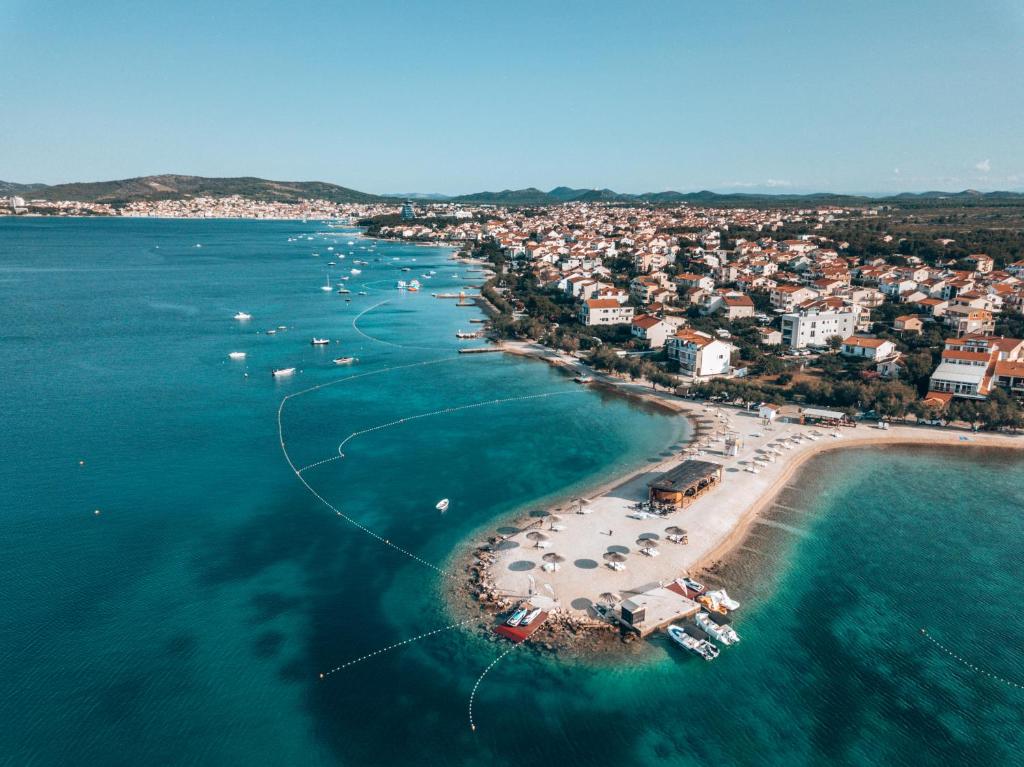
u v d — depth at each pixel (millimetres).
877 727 58000
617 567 78312
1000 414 122875
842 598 75250
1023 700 61250
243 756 54062
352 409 140625
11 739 54688
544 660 64750
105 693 59688
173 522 89875
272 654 65062
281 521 90812
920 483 104312
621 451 117000
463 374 172250
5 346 191875
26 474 103812
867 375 152000
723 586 76812
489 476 106250
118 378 160875
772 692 61625
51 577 76500
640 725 57875
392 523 90562
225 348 197000
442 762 53969
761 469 107438
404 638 67625
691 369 164125
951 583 78250
